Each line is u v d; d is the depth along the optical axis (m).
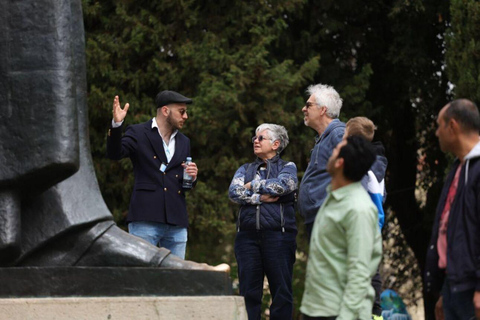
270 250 8.26
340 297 5.10
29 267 6.20
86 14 16.86
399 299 12.56
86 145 6.98
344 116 17.34
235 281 18.44
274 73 16.27
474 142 5.32
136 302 6.05
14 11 6.41
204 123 16.27
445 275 5.46
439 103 18.56
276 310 8.24
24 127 6.33
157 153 8.27
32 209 6.62
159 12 17.05
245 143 16.53
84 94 7.08
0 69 6.39
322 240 5.17
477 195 5.14
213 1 17.05
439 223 5.48
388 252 20.14
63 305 5.91
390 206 19.78
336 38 18.64
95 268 6.26
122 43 16.91
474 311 5.16
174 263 6.58
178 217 8.24
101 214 6.74
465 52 14.96
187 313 6.14
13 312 5.85
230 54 16.91
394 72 18.72
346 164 5.18
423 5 17.78
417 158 19.80
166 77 16.88
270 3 17.11
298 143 16.95
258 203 8.26
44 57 6.38
